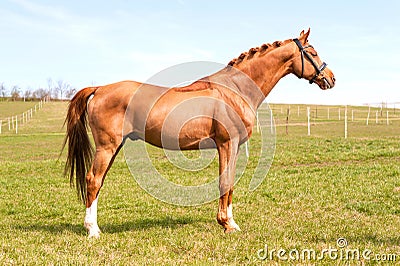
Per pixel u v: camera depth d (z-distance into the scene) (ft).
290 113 195.52
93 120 21.39
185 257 17.43
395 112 207.00
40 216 28.48
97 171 21.38
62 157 70.44
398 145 64.03
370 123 138.00
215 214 27.63
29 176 47.03
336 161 52.85
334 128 118.73
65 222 26.53
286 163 51.93
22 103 277.64
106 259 16.88
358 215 25.85
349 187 34.60
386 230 21.93
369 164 47.67
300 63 23.43
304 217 25.61
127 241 20.03
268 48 23.13
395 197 30.17
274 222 24.40
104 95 21.36
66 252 18.06
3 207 30.94
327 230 21.95
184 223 25.17
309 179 38.91
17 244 19.29
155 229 22.97
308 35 23.86
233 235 21.11
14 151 83.25
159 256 17.58
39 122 180.96
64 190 38.06
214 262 16.30
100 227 23.94
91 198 21.38
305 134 98.99
